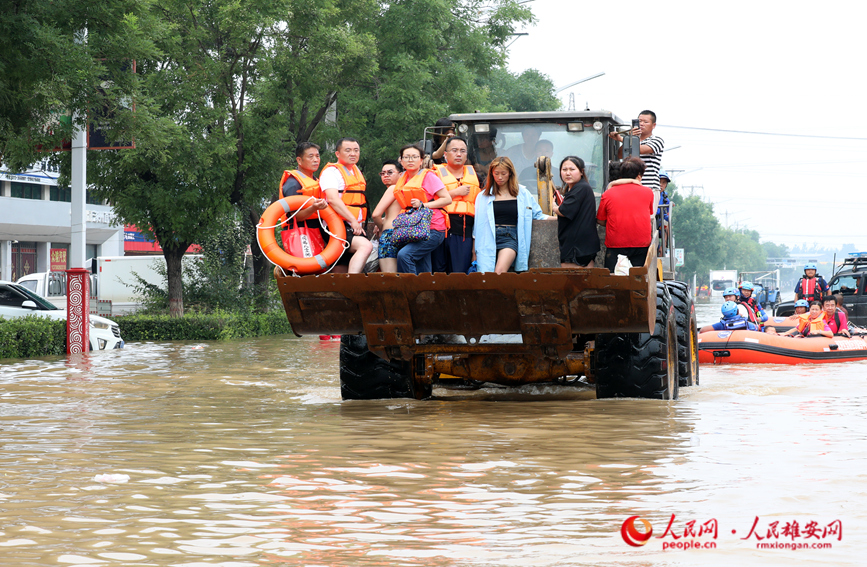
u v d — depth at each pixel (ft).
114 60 60.08
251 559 13.70
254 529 15.34
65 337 63.41
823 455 21.57
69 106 57.98
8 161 69.67
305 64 81.76
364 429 25.99
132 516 16.21
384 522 15.78
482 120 35.42
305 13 80.89
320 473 19.81
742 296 59.36
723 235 358.23
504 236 29.53
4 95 53.16
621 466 20.38
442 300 28.25
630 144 36.32
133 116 62.80
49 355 60.64
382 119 92.43
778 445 22.97
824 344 53.62
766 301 187.83
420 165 29.48
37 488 18.40
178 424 27.45
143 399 34.55
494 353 30.25
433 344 30.22
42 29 51.72
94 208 166.50
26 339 59.16
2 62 50.90
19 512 16.47
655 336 30.83
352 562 13.55
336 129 92.68
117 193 84.23
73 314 63.31
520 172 35.29
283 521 15.87
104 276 114.21
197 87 80.38
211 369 49.11
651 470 19.89
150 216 83.41
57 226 158.10
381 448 22.82
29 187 158.30
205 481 19.04
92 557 13.78
